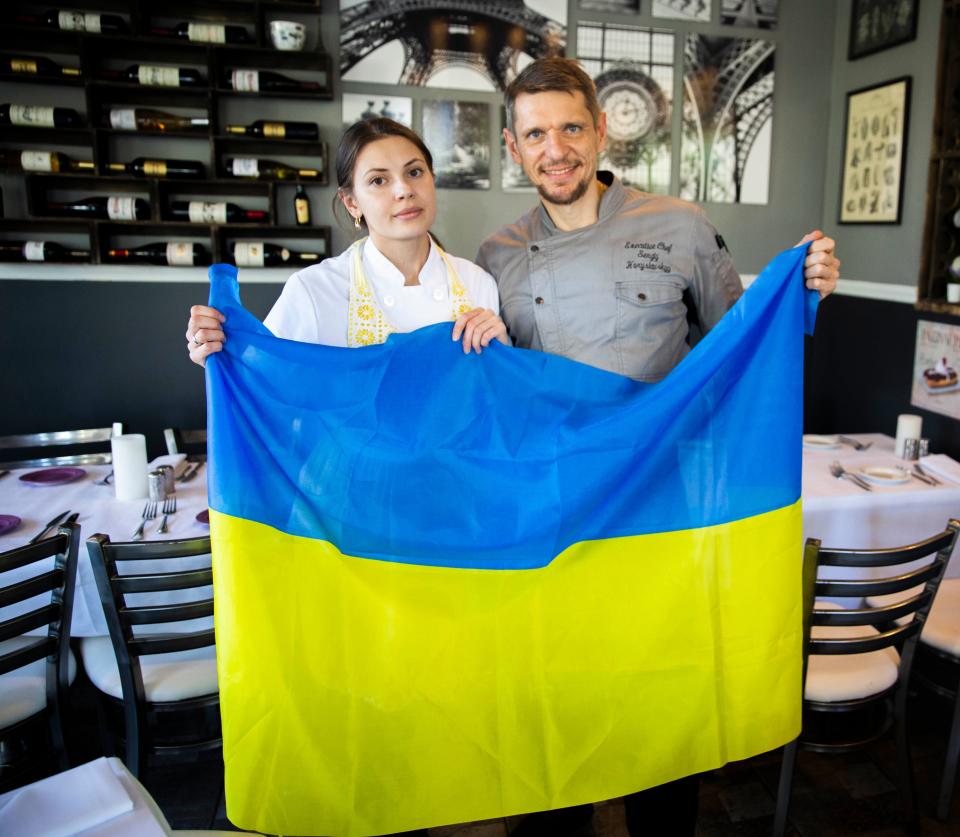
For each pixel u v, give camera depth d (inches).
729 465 56.4
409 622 54.5
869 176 155.2
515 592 55.5
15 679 74.6
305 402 55.2
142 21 137.6
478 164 156.1
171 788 83.6
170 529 83.0
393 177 57.9
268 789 53.0
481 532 55.8
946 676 106.1
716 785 84.1
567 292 66.6
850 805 81.1
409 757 54.6
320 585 53.7
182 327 153.9
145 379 154.7
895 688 76.3
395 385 56.7
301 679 52.7
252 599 52.3
